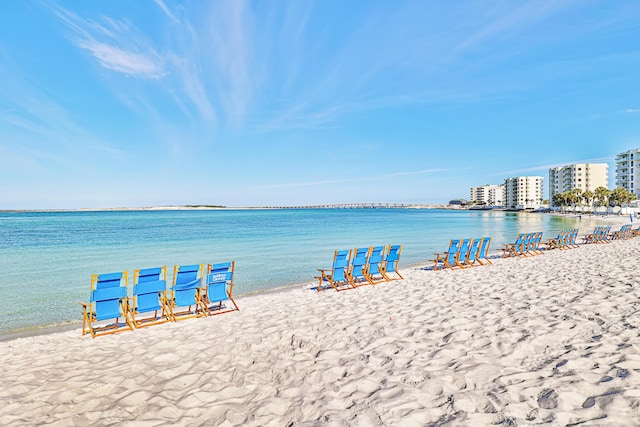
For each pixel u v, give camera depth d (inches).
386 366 156.0
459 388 130.0
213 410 128.9
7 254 738.8
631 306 218.7
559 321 199.8
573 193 4372.5
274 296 344.2
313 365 164.1
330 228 1562.5
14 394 150.6
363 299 301.0
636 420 101.2
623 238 841.5
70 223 2146.9
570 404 112.7
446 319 222.4
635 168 3878.0
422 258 647.8
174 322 262.1
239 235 1194.6
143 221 2418.8
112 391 149.3
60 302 368.8
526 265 445.1
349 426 111.2
